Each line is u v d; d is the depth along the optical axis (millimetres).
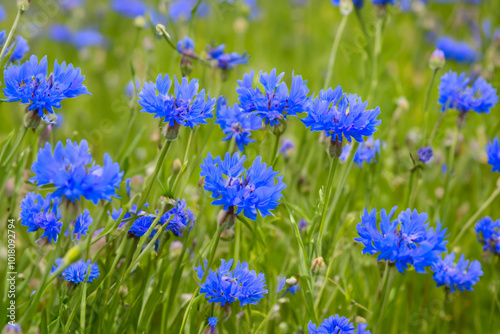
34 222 663
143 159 947
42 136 709
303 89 688
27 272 756
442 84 812
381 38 914
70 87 658
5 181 664
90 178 614
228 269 676
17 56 752
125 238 668
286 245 843
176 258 725
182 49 791
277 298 702
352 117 666
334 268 790
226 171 657
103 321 688
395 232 670
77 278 670
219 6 1037
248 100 690
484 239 778
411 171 792
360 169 820
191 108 658
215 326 676
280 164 847
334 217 793
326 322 669
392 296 769
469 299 854
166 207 667
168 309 708
